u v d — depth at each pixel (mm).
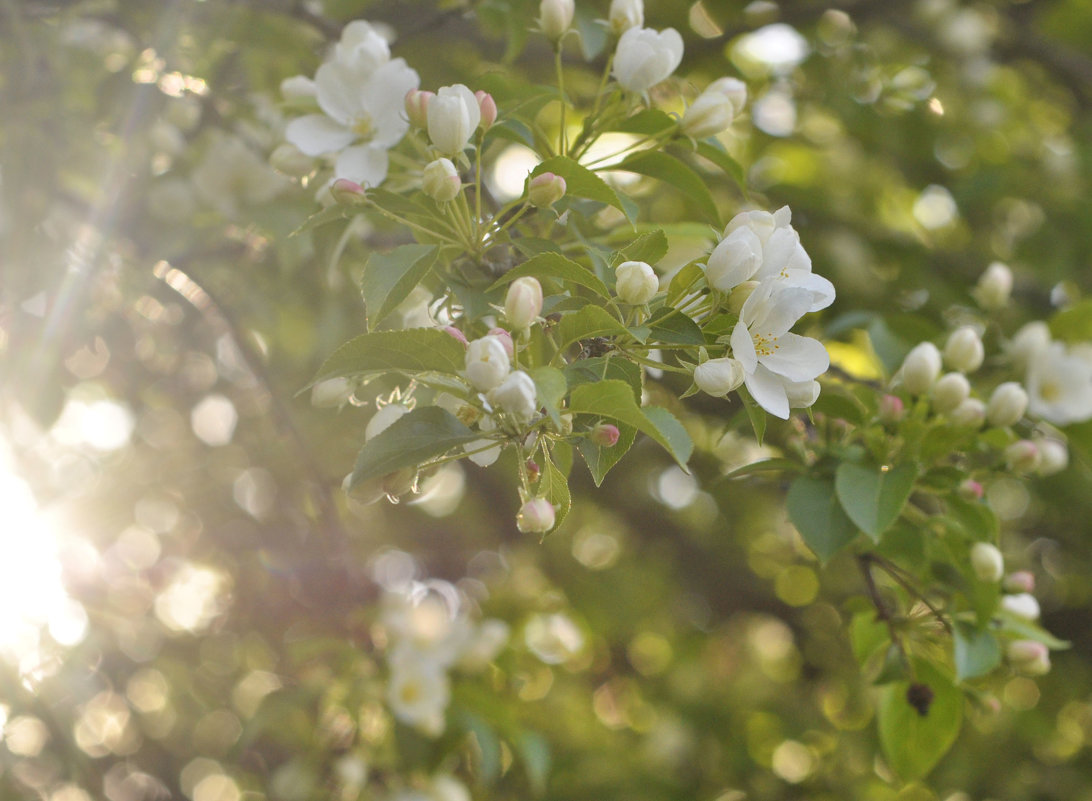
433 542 6000
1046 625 6402
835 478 2223
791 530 6207
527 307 1528
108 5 3154
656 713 6059
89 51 3264
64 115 3176
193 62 3119
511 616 4250
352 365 1512
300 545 4512
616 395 1457
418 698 3389
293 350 3828
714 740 5980
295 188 3199
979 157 5277
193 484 4652
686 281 1636
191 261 3387
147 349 4059
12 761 3631
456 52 3930
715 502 6066
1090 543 5793
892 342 2676
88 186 3385
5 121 3055
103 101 3152
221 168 3271
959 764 5652
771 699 6348
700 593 6770
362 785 3443
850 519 2189
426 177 1725
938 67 5359
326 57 3381
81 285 3232
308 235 3029
